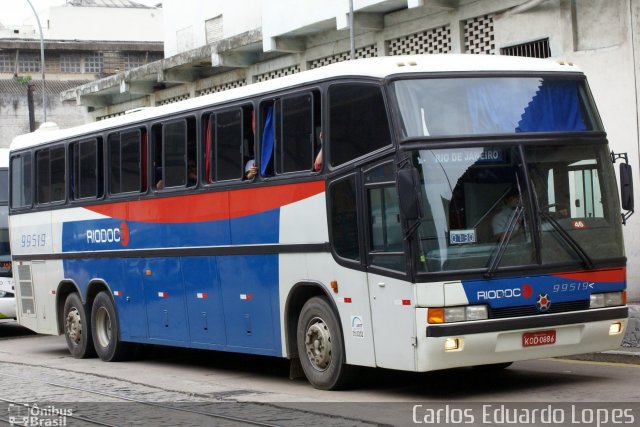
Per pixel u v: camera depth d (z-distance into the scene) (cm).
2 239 2122
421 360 980
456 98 1032
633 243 1558
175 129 1391
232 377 1336
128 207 1501
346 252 1079
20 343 2012
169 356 1644
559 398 1011
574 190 1055
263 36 2264
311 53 2267
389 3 1948
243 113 1251
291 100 1169
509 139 1029
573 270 1036
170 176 1402
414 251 981
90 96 3156
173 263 1394
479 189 1008
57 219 1702
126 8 6306
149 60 5641
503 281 999
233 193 1266
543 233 1025
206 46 2470
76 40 5606
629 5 1552
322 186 1112
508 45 1780
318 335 1134
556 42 1680
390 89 1023
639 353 1309
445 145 1008
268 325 1215
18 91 4747
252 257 1234
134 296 1498
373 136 1041
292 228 1161
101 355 1602
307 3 2122
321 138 1117
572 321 1029
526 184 1026
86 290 1627
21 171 1820
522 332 1005
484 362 1000
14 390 1254
